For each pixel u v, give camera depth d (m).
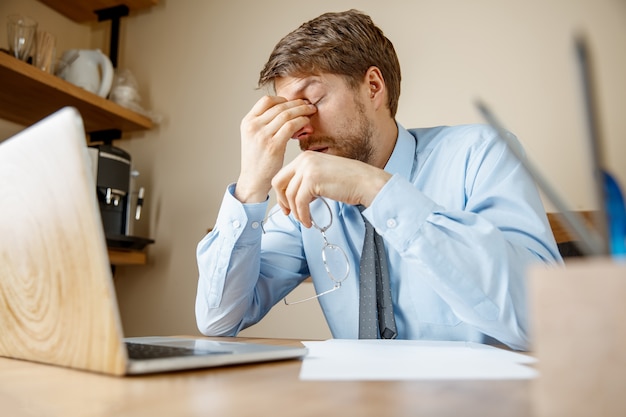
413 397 0.40
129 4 2.44
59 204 0.49
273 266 1.34
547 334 0.30
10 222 0.56
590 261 0.30
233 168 2.21
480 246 0.78
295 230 1.39
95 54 2.18
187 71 2.37
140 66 2.46
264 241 1.39
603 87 1.74
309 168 0.89
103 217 1.97
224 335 1.20
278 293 1.36
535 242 0.93
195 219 2.23
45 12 2.35
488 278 0.77
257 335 2.04
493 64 1.91
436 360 0.60
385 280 1.11
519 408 0.36
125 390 0.44
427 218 0.80
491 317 0.78
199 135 2.29
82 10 2.44
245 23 2.29
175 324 2.19
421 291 1.13
